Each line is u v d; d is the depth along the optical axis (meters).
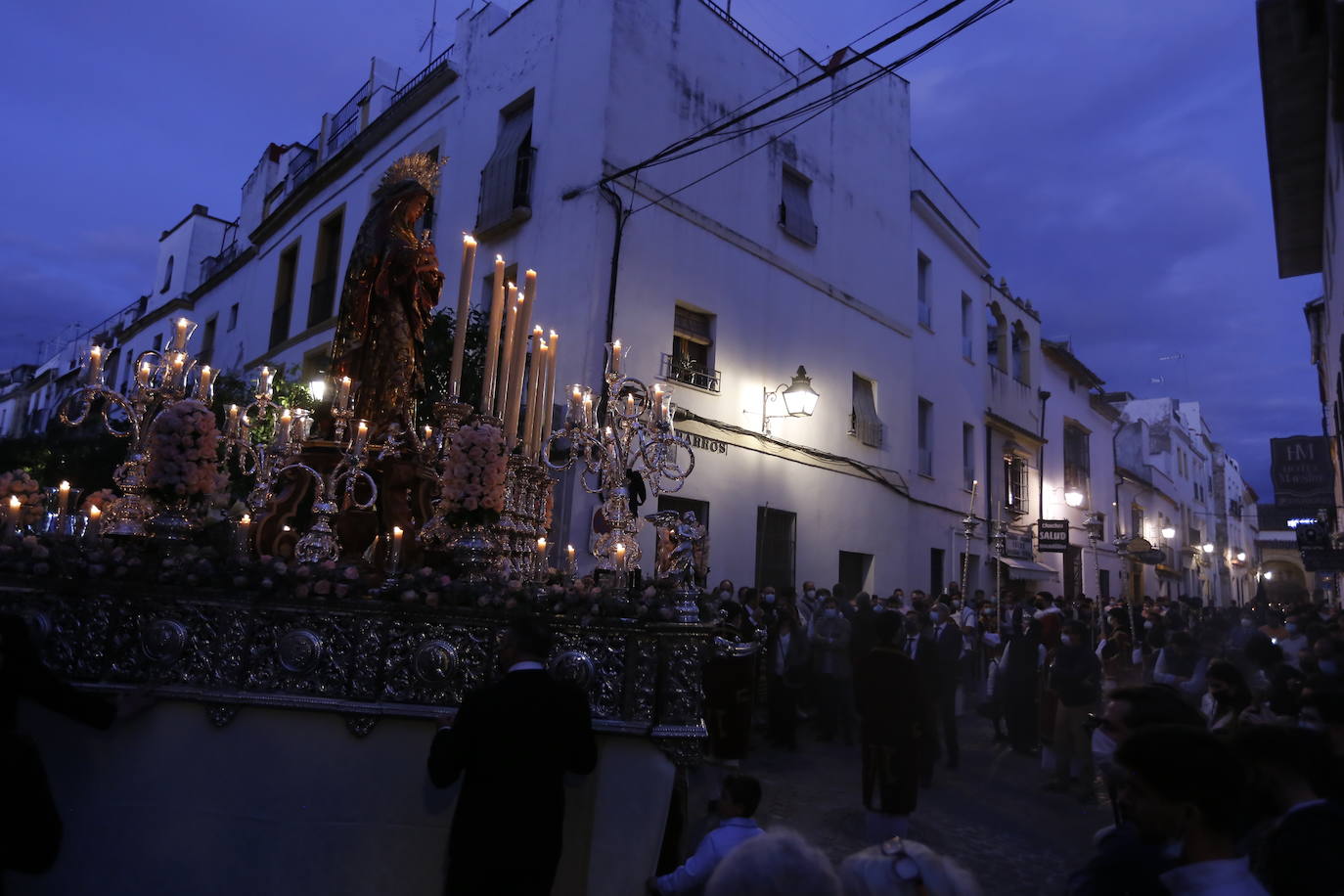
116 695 3.47
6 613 2.97
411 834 3.46
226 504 5.76
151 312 26.09
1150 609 14.98
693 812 6.15
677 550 4.41
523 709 3.03
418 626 3.67
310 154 20.77
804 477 13.91
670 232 12.23
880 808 5.23
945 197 19.70
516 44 13.40
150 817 3.42
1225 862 1.83
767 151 14.19
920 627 8.82
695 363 12.46
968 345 20.58
